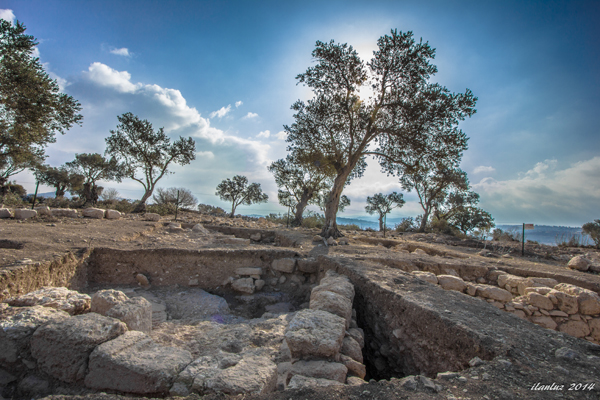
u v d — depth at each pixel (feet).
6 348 8.05
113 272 22.12
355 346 10.45
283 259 24.61
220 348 11.07
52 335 7.99
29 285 15.15
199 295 20.79
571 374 6.99
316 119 49.26
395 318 12.96
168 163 78.18
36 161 70.79
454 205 101.19
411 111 41.91
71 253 19.69
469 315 10.91
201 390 6.57
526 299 17.66
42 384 7.75
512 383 6.58
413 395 6.07
